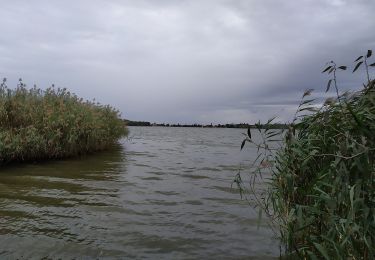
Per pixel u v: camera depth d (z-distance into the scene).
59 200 6.38
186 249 4.31
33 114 11.02
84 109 13.37
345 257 2.79
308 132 3.53
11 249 4.11
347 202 2.73
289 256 3.96
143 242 4.50
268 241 4.62
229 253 4.21
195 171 11.09
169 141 30.06
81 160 11.90
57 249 4.17
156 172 10.44
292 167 3.64
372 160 2.65
